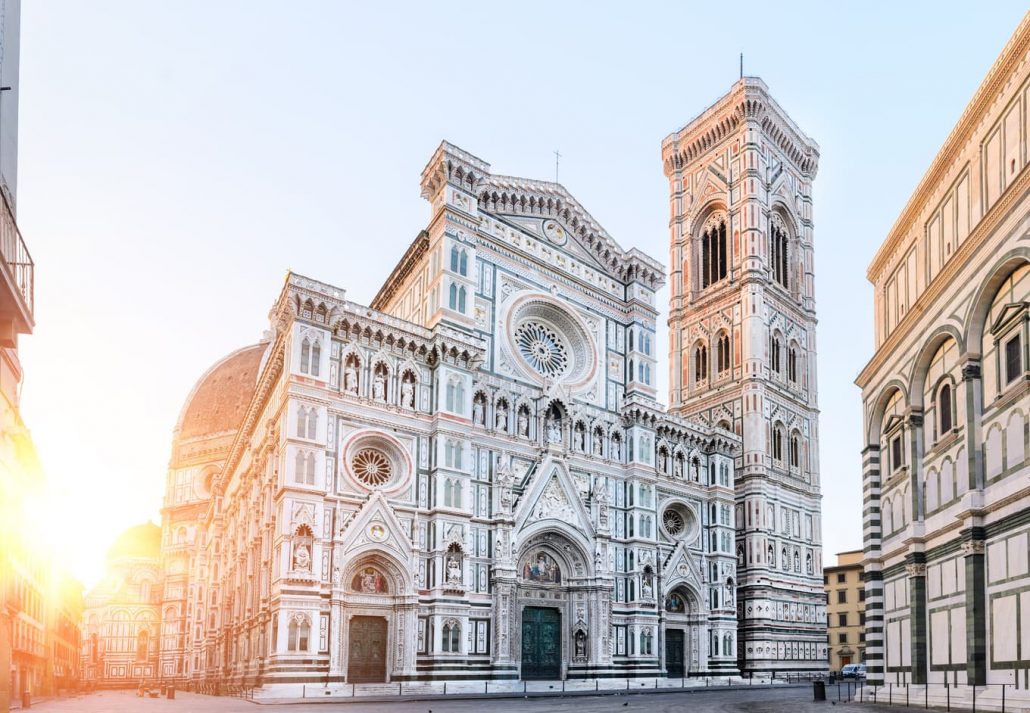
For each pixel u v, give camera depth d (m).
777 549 114.81
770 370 122.81
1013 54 41.59
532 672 83.50
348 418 74.50
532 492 84.69
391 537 73.31
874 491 61.94
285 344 74.56
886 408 61.25
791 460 123.25
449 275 84.75
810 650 116.44
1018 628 38.72
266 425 82.19
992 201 44.28
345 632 70.00
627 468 96.06
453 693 71.88
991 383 43.06
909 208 56.19
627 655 89.94
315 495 69.81
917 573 51.81
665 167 142.75
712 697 69.56
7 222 27.27
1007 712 38.56
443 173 86.88
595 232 101.75
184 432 156.88
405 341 79.50
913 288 56.44
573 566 88.44
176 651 142.75
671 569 96.88
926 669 50.75
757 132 129.88
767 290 125.19
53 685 110.00
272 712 52.62
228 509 106.38
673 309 134.88
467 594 76.44
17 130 31.36
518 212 95.19
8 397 37.69
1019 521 39.00
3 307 26.78
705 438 106.88
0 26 28.27
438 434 78.50
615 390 99.06
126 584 152.62
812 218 139.75
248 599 81.62
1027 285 39.72
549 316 96.38
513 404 87.06
